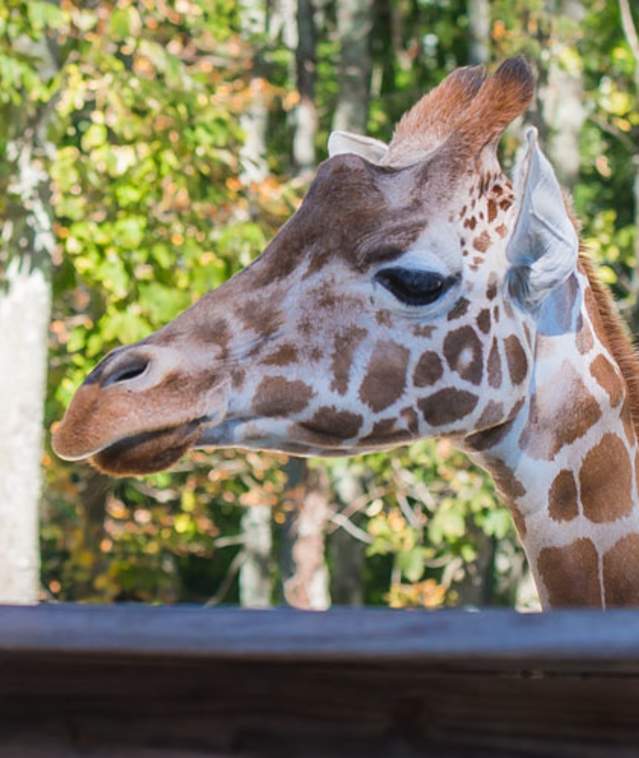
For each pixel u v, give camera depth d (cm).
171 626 376
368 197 756
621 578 789
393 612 371
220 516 4709
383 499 3341
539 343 786
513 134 3023
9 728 407
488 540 3325
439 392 751
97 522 3055
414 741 405
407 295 746
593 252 846
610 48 3528
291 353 731
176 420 703
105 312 2372
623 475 796
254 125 3272
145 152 2228
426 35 3953
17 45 2175
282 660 384
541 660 369
